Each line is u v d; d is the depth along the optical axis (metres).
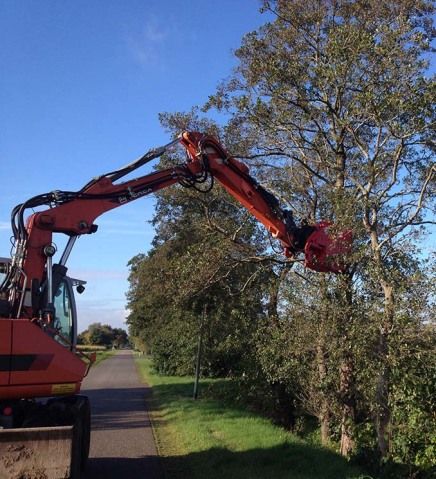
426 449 11.73
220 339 22.38
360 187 11.35
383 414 11.33
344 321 10.77
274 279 14.75
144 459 10.14
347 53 10.60
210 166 9.96
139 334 57.75
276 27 13.87
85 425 8.95
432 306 9.65
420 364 10.36
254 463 9.17
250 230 15.64
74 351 8.83
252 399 19.23
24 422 7.25
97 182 8.64
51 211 8.01
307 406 15.46
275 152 14.73
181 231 20.70
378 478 9.90
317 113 12.72
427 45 10.66
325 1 13.56
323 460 9.61
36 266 7.74
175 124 15.51
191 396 20.83
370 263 10.30
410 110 9.94
